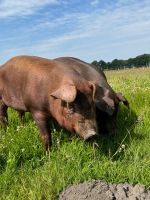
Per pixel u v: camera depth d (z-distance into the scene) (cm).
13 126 330
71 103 247
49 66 291
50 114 284
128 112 346
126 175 235
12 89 317
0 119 337
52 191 224
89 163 249
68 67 287
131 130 308
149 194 218
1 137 295
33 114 294
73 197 214
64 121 261
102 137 291
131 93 409
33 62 305
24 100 299
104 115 292
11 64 321
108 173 238
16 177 242
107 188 220
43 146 283
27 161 260
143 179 230
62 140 284
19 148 271
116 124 307
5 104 333
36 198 218
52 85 274
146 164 245
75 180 230
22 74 303
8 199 218
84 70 320
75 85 252
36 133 292
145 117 333
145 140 288
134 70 1372
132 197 214
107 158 258
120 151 260
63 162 250
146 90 424
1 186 233
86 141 259
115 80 646
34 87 287
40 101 283
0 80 330
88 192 216
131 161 253
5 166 256
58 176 234
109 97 283
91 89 250
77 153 259
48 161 258
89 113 246
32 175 244
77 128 248
